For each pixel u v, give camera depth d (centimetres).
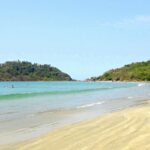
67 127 1620
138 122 1675
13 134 1530
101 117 1984
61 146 1158
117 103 3562
